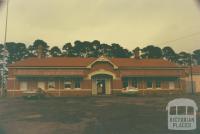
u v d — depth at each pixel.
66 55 47.44
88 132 13.64
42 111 19.84
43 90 36.59
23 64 39.75
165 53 46.84
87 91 40.72
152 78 41.69
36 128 14.64
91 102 25.89
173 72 42.25
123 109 20.47
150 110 19.44
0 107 21.84
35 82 39.72
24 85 39.44
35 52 45.44
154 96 33.66
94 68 40.94
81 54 47.94
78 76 40.62
